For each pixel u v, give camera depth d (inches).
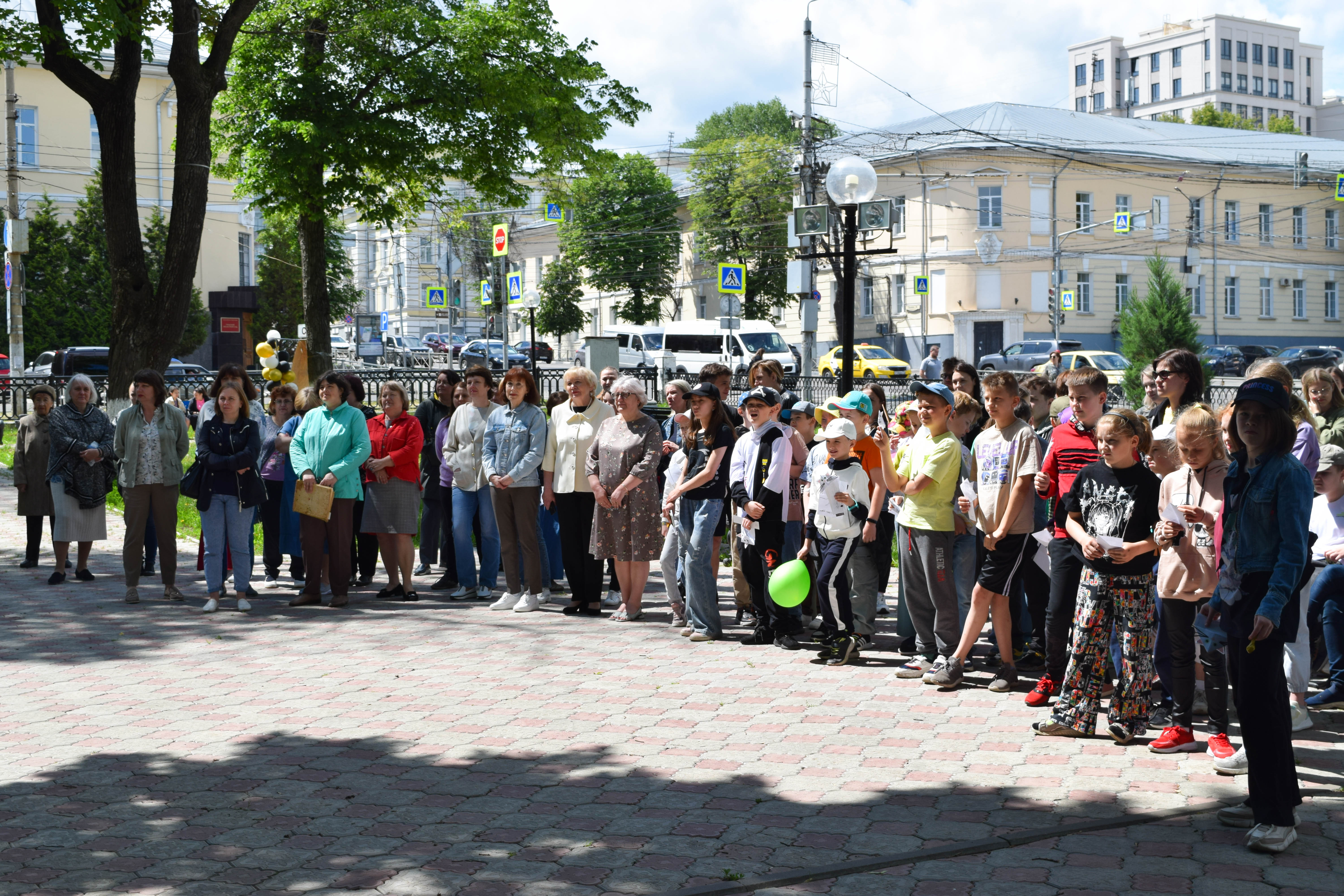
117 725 248.7
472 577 401.7
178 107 642.2
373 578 442.3
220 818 193.8
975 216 2016.5
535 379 383.9
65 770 218.7
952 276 2028.8
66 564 434.0
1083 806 196.1
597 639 334.3
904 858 174.1
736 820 191.2
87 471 429.4
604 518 355.3
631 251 2468.0
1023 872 169.2
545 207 1059.3
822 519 299.7
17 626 354.0
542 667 299.6
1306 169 1824.6
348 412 385.1
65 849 181.0
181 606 386.9
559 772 216.5
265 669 298.8
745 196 2304.4
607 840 183.0
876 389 366.6
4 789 208.5
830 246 1010.7
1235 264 2234.3
